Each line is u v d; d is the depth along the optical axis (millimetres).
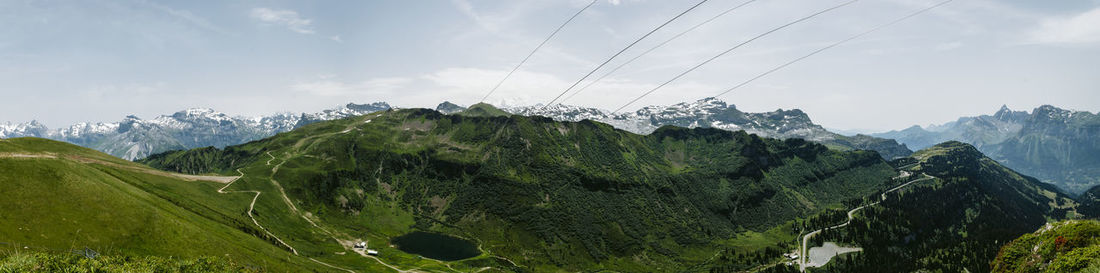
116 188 185875
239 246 185250
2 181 140000
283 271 182875
